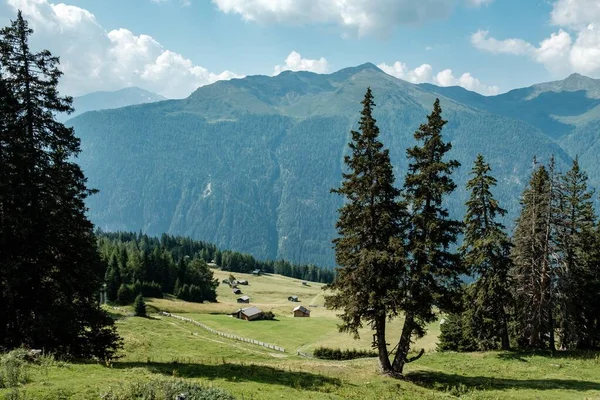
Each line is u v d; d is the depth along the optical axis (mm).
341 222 27172
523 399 22594
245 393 18344
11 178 21312
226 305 115000
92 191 24953
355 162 26531
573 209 41531
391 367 27125
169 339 55125
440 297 25688
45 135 23266
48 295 22344
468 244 38062
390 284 25609
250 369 24297
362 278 26188
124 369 19984
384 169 26031
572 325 36500
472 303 38219
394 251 25688
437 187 25750
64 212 23000
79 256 23766
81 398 14430
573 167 42281
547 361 32906
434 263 25938
